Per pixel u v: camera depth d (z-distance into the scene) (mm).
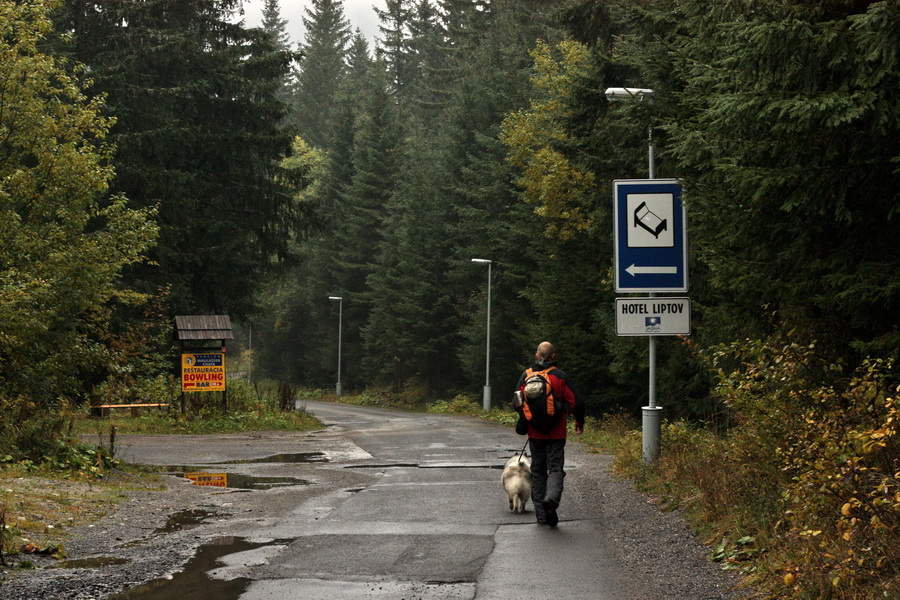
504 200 50750
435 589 5992
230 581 6246
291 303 85625
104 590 6008
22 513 8539
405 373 69188
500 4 66125
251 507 9891
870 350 7773
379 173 75688
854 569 5270
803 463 6438
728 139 8078
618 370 26750
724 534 7340
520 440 20875
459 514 9180
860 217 7668
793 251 8141
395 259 69375
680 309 11930
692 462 10266
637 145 20172
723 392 8070
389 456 16828
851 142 7391
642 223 11914
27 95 18375
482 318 52719
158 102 32531
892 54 6785
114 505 9766
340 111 82250
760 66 7438
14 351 15875
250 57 37625
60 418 13883
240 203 38344
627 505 9562
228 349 106125
